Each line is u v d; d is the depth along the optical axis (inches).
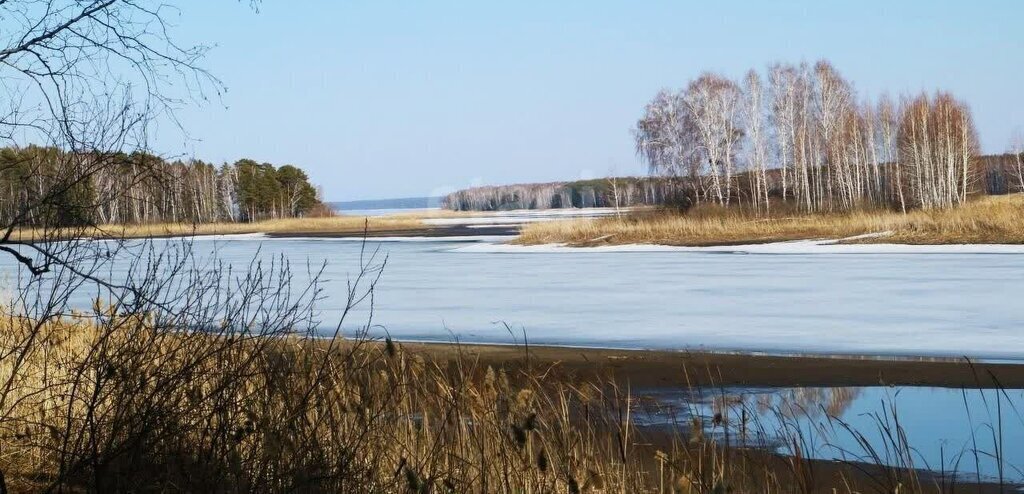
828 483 279.3
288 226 3336.6
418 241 2191.2
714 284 941.8
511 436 212.1
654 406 389.1
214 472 189.5
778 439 331.9
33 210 192.1
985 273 967.6
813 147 2546.8
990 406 383.6
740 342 574.6
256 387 220.2
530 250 1678.2
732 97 2422.5
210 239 2448.3
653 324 667.4
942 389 421.4
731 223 1796.3
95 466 184.2
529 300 842.8
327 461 193.8
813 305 751.1
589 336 614.2
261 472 185.2
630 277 1048.2
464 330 653.9
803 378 454.9
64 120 193.3
